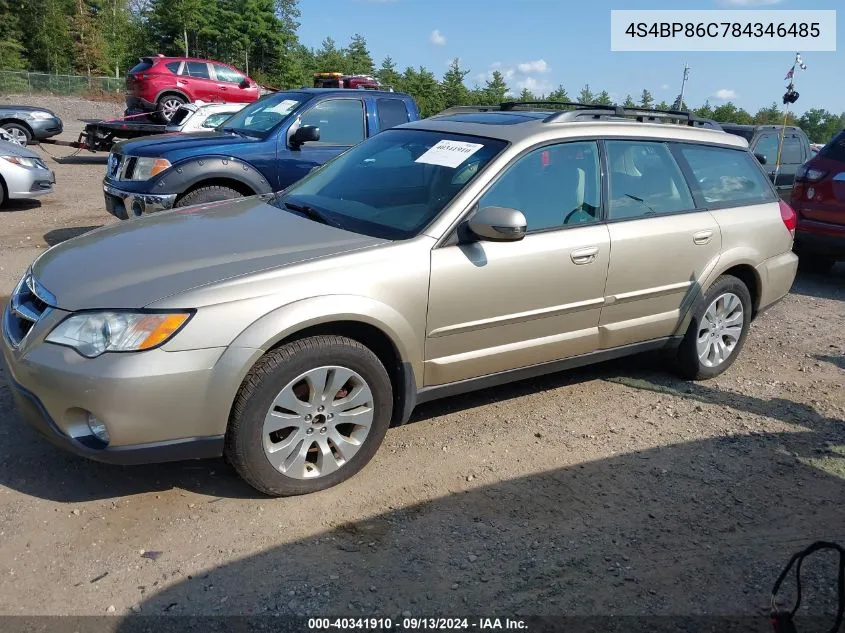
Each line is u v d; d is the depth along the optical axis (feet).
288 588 9.16
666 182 15.37
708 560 10.23
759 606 9.37
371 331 11.41
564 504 11.41
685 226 15.17
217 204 14.82
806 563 10.28
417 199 12.77
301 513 10.75
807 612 9.31
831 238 25.89
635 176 14.79
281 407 10.55
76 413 9.75
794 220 17.90
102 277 10.43
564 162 13.66
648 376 17.02
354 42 237.86
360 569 9.59
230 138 24.82
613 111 15.26
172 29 186.70
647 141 15.19
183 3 182.29
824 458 13.43
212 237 11.85
